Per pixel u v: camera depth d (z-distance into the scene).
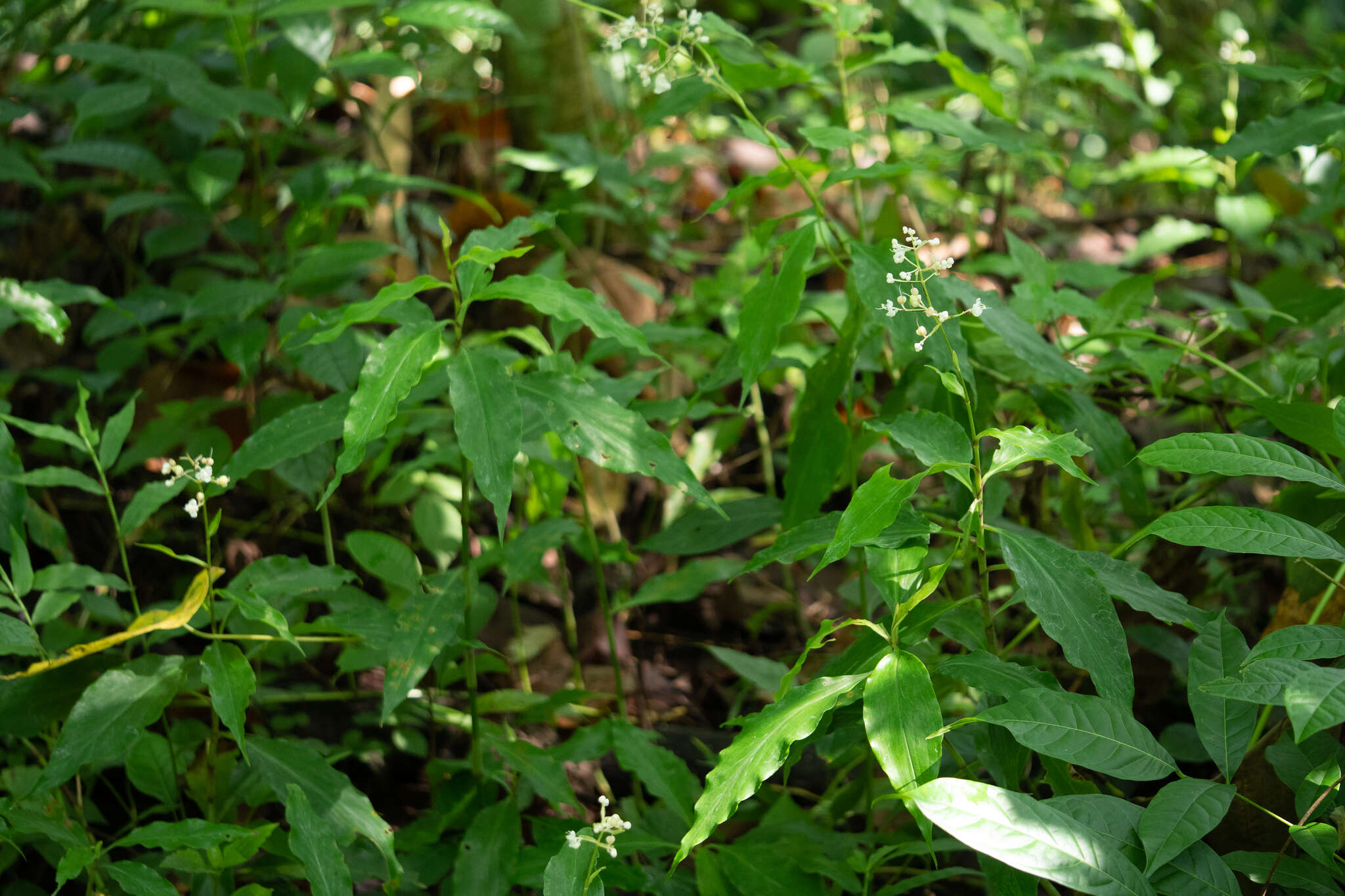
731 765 1.73
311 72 2.48
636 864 1.94
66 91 2.55
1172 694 2.42
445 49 3.10
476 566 2.14
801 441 2.07
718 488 3.00
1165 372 2.38
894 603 1.78
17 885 2.02
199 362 2.92
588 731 2.06
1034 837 1.66
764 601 2.77
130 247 3.03
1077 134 4.45
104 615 2.18
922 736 1.71
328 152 3.18
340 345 2.33
